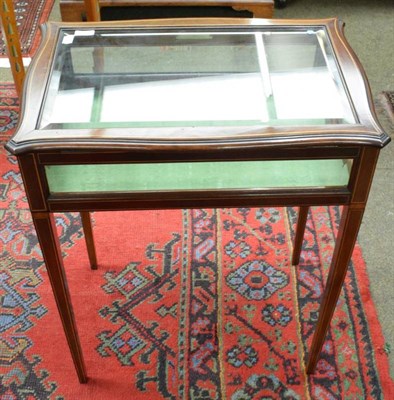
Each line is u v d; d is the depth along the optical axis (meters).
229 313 1.46
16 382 1.31
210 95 1.08
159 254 1.60
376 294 1.51
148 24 1.23
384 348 1.38
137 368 1.34
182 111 1.03
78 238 1.65
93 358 1.35
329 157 0.96
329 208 1.75
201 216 1.72
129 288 1.51
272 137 0.93
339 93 1.05
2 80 2.25
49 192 1.00
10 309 1.46
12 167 1.88
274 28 1.22
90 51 1.17
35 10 2.65
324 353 1.37
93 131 0.94
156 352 1.37
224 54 1.19
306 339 1.40
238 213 1.73
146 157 0.95
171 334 1.41
